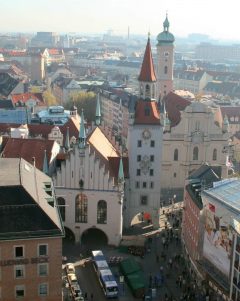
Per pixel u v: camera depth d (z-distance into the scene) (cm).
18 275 7906
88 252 11956
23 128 17350
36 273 7962
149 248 12269
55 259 7981
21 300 8000
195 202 10831
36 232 7794
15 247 7775
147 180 13538
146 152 13388
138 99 13425
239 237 8731
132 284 10100
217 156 17100
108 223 12306
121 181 12188
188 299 9744
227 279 9219
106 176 12081
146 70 13238
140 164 13425
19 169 8906
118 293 10094
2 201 7869
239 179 10588
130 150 13350
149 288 10325
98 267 10600
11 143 13562
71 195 12231
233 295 8919
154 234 13200
